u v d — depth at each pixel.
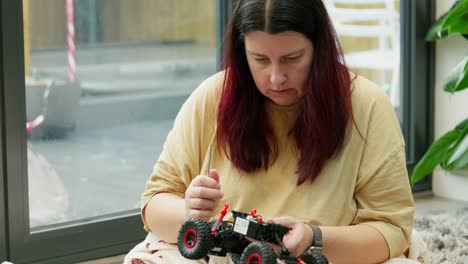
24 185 2.43
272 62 1.55
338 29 3.52
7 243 2.42
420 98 3.34
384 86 3.48
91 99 4.48
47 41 4.71
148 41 5.29
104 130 4.00
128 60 5.21
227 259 1.63
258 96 1.67
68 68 4.75
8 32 2.33
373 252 1.62
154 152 3.77
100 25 5.02
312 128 1.62
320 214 1.64
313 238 1.50
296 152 1.67
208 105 1.74
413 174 2.96
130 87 4.86
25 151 2.42
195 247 1.35
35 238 2.47
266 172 1.68
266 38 1.52
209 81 1.77
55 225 2.54
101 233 2.60
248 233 1.36
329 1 3.49
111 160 3.60
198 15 5.21
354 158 1.67
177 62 5.27
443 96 3.33
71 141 3.77
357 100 1.67
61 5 4.77
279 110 1.67
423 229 2.81
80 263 2.56
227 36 1.65
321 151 1.63
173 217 1.67
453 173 3.31
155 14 5.31
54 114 3.76
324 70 1.60
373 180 1.66
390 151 1.66
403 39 3.34
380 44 3.47
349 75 1.68
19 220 2.43
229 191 1.69
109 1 5.11
